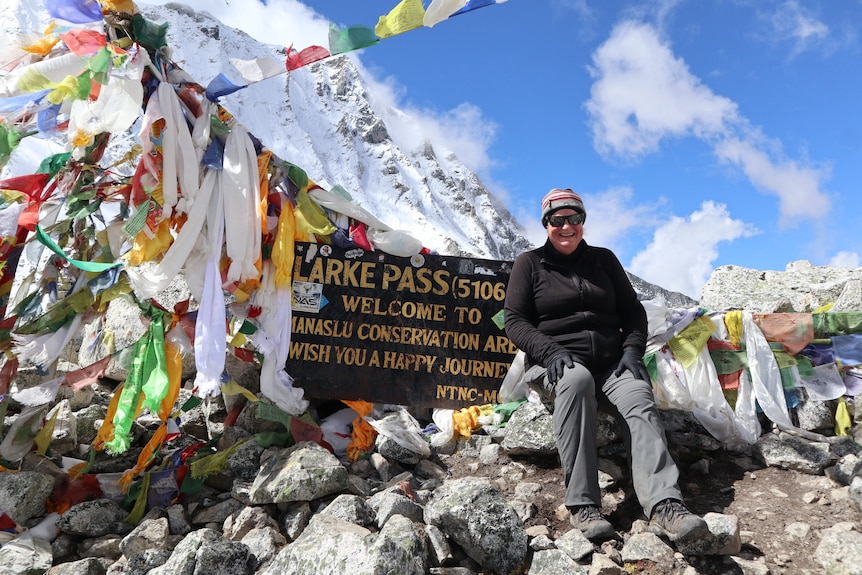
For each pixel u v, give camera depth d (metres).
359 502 1.99
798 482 2.21
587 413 1.98
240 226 2.51
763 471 2.32
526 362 2.60
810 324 2.65
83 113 2.28
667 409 2.64
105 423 2.39
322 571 1.61
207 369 2.30
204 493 2.37
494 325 2.89
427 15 2.27
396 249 2.88
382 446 2.49
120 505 2.33
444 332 2.87
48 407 2.68
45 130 2.43
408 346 2.84
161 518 2.15
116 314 3.27
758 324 2.69
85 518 2.13
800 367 2.64
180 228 2.55
